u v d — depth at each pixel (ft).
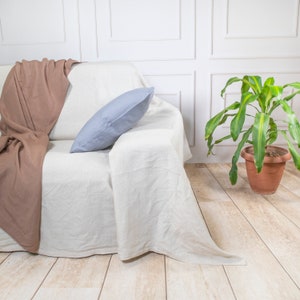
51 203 3.90
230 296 3.21
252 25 7.05
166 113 5.27
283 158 5.48
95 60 7.22
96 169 3.85
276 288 3.31
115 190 3.66
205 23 7.03
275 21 7.01
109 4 6.95
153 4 6.97
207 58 7.22
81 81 5.71
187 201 3.67
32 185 3.84
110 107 4.14
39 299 3.24
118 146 3.70
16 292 3.36
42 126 5.44
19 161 4.06
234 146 7.73
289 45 7.11
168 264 3.80
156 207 3.81
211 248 3.73
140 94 4.05
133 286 3.42
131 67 5.90
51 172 3.86
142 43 7.15
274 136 5.74
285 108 4.97
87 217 3.89
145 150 3.64
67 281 3.53
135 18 7.04
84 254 3.98
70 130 5.57
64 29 7.07
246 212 5.08
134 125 4.43
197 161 7.84
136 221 3.77
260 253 3.94
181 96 7.43
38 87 5.51
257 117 5.05
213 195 5.81
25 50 7.18
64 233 3.96
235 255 3.77
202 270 3.66
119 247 3.75
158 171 3.70
